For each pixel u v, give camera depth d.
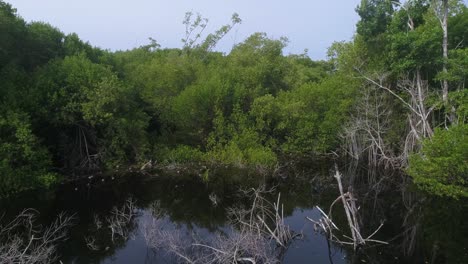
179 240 12.97
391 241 14.09
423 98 23.25
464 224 15.80
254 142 27.05
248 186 21.77
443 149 18.33
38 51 25.58
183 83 31.19
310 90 30.20
